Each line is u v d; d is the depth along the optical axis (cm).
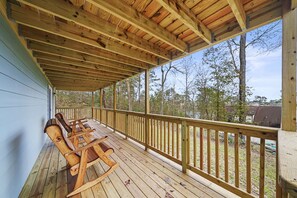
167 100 1283
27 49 254
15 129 191
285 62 148
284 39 150
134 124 447
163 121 317
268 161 358
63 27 216
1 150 148
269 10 168
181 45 264
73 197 185
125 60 356
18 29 212
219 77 693
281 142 102
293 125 140
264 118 598
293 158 73
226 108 645
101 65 396
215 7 181
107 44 268
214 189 202
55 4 166
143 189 203
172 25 223
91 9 189
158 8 187
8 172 165
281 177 54
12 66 186
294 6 144
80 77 559
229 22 211
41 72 411
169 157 290
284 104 146
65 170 259
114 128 601
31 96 284
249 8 177
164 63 347
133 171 256
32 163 273
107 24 214
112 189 203
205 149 458
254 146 493
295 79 142
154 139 346
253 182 274
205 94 753
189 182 220
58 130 192
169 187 207
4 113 157
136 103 1518
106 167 271
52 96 726
